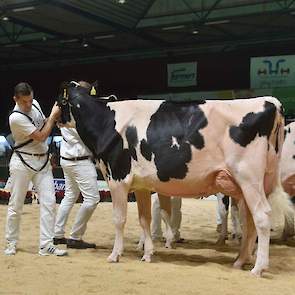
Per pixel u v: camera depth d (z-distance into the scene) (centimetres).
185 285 505
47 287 498
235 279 532
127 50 2319
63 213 727
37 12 1812
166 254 677
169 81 2144
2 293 477
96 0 1698
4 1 1753
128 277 535
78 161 696
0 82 2611
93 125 638
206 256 669
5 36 2209
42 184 653
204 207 1270
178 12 1830
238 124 564
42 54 2450
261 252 552
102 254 673
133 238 829
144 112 616
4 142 1733
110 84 2352
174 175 592
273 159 573
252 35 2025
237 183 570
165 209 725
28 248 702
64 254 651
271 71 1852
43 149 652
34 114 652
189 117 591
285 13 1719
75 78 2417
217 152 575
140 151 606
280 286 509
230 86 2081
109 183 627
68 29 2045
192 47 2198
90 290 487
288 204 585
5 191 1293
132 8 1806
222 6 1759
